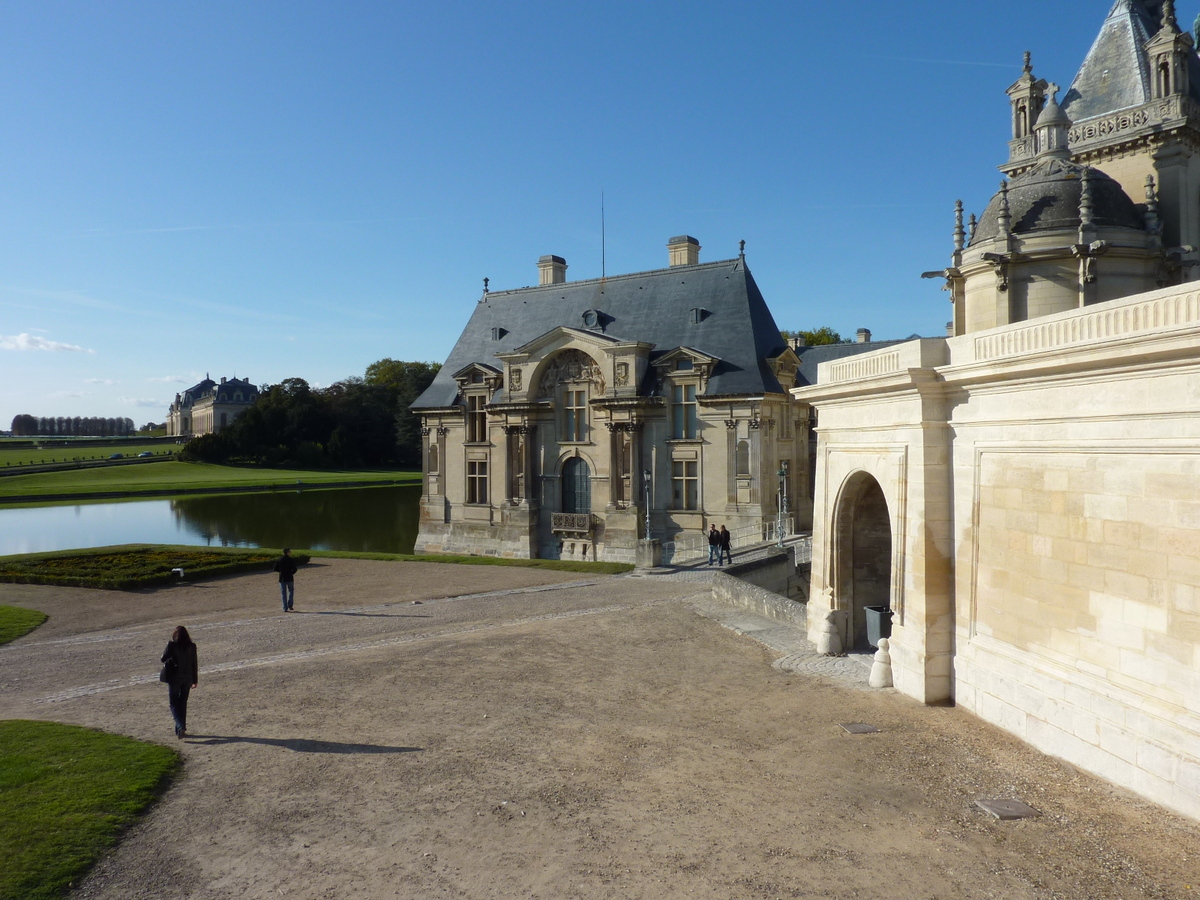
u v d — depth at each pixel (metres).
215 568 35.47
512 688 17.27
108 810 10.91
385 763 12.85
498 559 42.31
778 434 44.34
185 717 14.34
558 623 24.23
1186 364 10.61
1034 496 13.62
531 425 49.47
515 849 9.95
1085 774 12.20
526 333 54.50
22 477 117.50
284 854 9.88
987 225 22.25
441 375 56.53
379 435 144.00
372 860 9.72
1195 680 10.55
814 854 9.76
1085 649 12.49
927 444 16.14
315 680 18.02
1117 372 11.73
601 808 11.11
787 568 34.25
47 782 11.80
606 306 52.00
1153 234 20.88
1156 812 10.77
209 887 9.12
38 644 23.19
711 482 44.06
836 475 20.56
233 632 24.28
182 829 10.57
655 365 46.06
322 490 108.56
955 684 15.83
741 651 20.62
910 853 9.79
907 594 16.72
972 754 13.14
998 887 9.00
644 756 13.14
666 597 29.42
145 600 30.11
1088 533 12.40
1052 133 22.62
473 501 53.47
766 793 11.61
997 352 14.59
